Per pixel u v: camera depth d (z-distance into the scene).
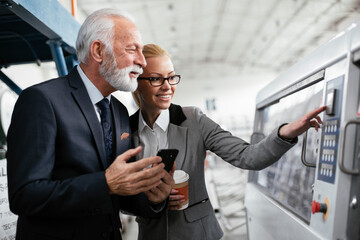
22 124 0.81
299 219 1.09
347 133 0.82
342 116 0.83
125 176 0.78
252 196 1.83
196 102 16.34
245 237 3.57
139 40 0.96
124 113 1.15
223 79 16.44
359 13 9.52
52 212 0.78
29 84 4.69
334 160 0.85
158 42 11.74
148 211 1.07
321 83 1.11
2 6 1.10
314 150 1.18
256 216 1.73
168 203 1.10
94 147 0.94
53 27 1.40
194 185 1.20
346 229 0.79
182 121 1.27
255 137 1.99
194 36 11.71
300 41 12.42
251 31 11.45
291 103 1.46
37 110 0.83
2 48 1.83
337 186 0.81
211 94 16.36
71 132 0.89
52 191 0.77
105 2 7.70
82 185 0.78
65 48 1.71
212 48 13.67
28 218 0.87
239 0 8.86
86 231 0.92
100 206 0.79
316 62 1.08
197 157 1.22
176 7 8.75
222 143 1.19
